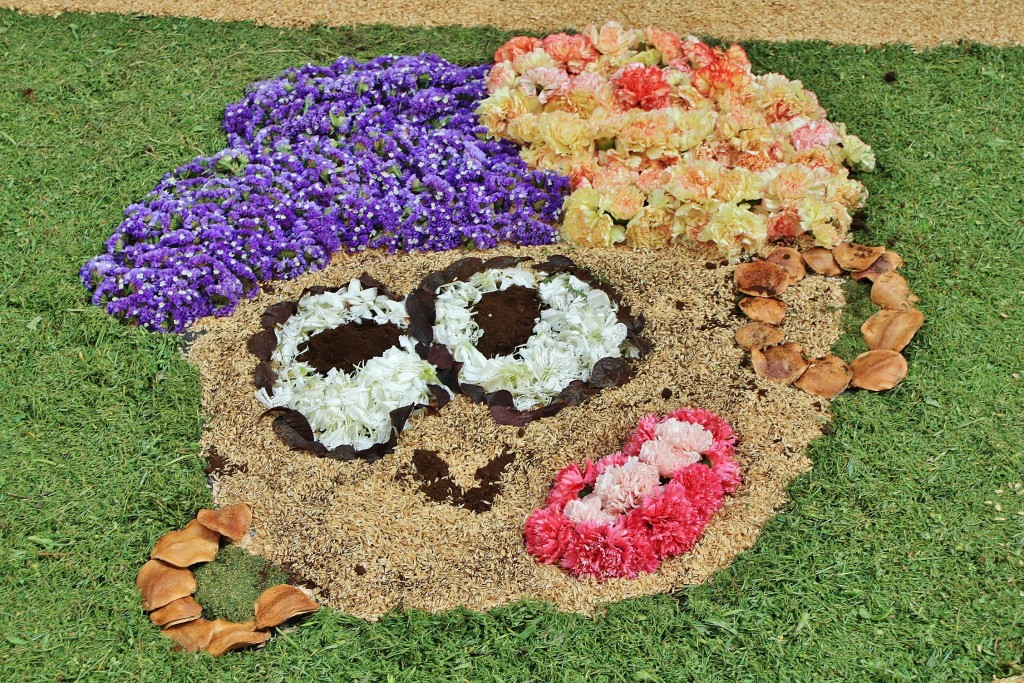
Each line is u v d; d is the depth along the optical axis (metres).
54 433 1.75
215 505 1.70
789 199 1.94
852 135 2.11
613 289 1.89
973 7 2.36
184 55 2.26
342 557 1.66
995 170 2.07
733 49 2.12
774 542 1.67
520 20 2.36
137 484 1.71
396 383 1.76
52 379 1.80
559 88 2.06
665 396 1.79
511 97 2.06
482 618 1.62
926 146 2.11
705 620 1.61
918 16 2.35
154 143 2.10
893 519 1.68
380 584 1.65
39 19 2.33
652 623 1.61
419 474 1.72
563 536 1.63
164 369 1.82
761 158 1.98
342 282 1.92
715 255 1.95
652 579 1.64
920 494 1.70
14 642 1.59
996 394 1.79
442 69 2.16
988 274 1.93
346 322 1.84
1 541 1.66
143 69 2.23
